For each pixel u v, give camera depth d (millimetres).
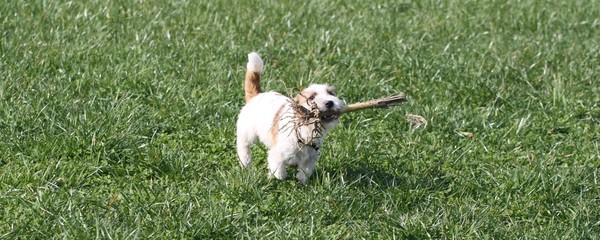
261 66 10219
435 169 10570
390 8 17938
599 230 9367
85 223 8555
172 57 13625
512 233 9125
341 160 10500
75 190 9422
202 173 10039
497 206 9812
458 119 12258
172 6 16328
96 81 12258
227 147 10891
